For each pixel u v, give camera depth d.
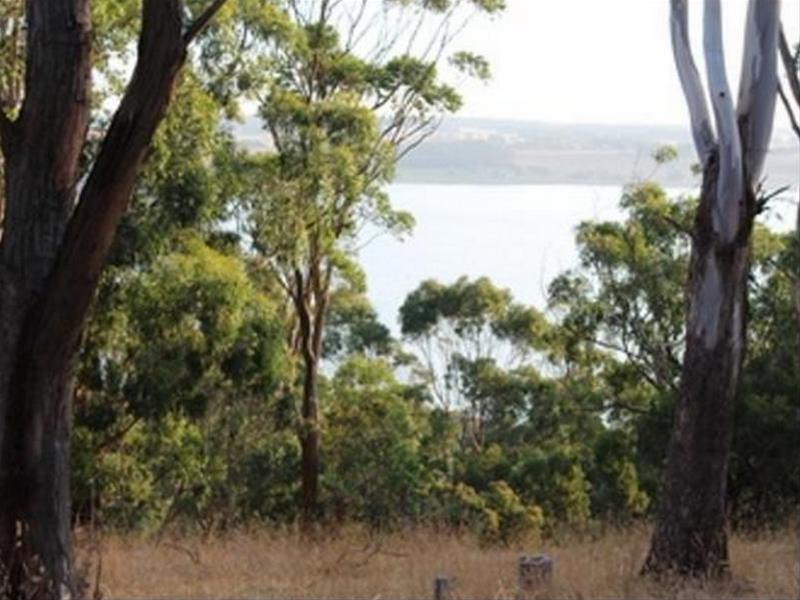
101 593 15.41
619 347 44.44
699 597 17.30
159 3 13.18
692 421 18.56
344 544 23.25
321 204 39.44
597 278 44.34
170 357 33.66
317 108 39.75
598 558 20.16
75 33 13.66
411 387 53.81
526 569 17.28
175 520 34.00
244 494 38.88
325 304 44.38
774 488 29.05
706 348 18.50
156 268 32.88
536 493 43.50
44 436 13.75
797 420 28.95
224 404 35.94
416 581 18.64
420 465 43.38
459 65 46.22
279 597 17.91
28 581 13.60
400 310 56.28
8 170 13.81
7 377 13.70
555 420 50.44
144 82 13.25
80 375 33.66
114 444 34.59
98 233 13.45
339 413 44.69
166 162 32.28
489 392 54.28
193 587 19.00
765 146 18.19
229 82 37.09
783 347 32.12
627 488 39.56
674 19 18.23
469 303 54.88
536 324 54.06
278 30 39.16
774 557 20.45
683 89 18.38
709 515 18.53
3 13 29.91
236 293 33.56
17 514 13.72
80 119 13.77
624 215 44.47
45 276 13.65
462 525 32.06
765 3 17.91
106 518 33.69
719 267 18.41
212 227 37.97
